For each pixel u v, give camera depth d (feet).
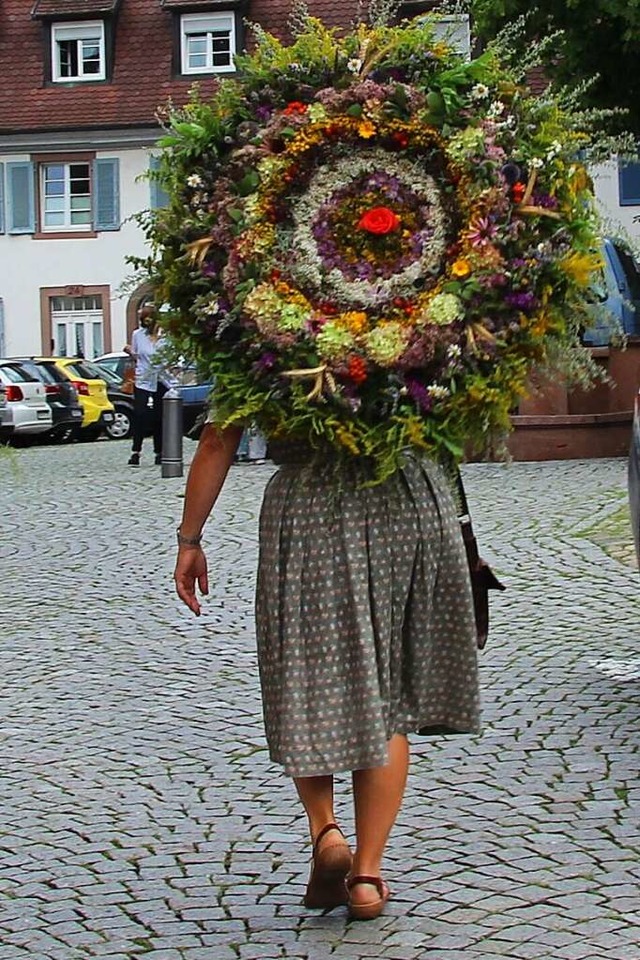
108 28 177.37
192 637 34.53
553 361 17.51
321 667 16.93
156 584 41.63
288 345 16.47
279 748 17.06
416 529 17.16
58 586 41.86
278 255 17.01
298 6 18.11
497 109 17.16
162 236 17.43
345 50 17.67
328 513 16.99
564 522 48.29
